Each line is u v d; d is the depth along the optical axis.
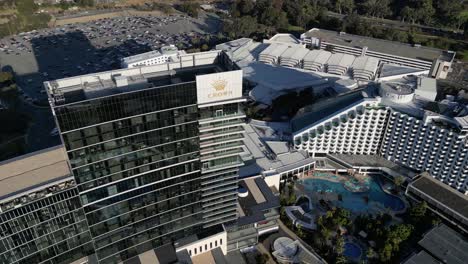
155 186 160.25
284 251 196.25
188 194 171.38
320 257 192.50
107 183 148.00
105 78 152.75
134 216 163.38
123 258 173.00
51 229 150.00
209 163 167.38
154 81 155.38
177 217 175.50
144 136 145.00
